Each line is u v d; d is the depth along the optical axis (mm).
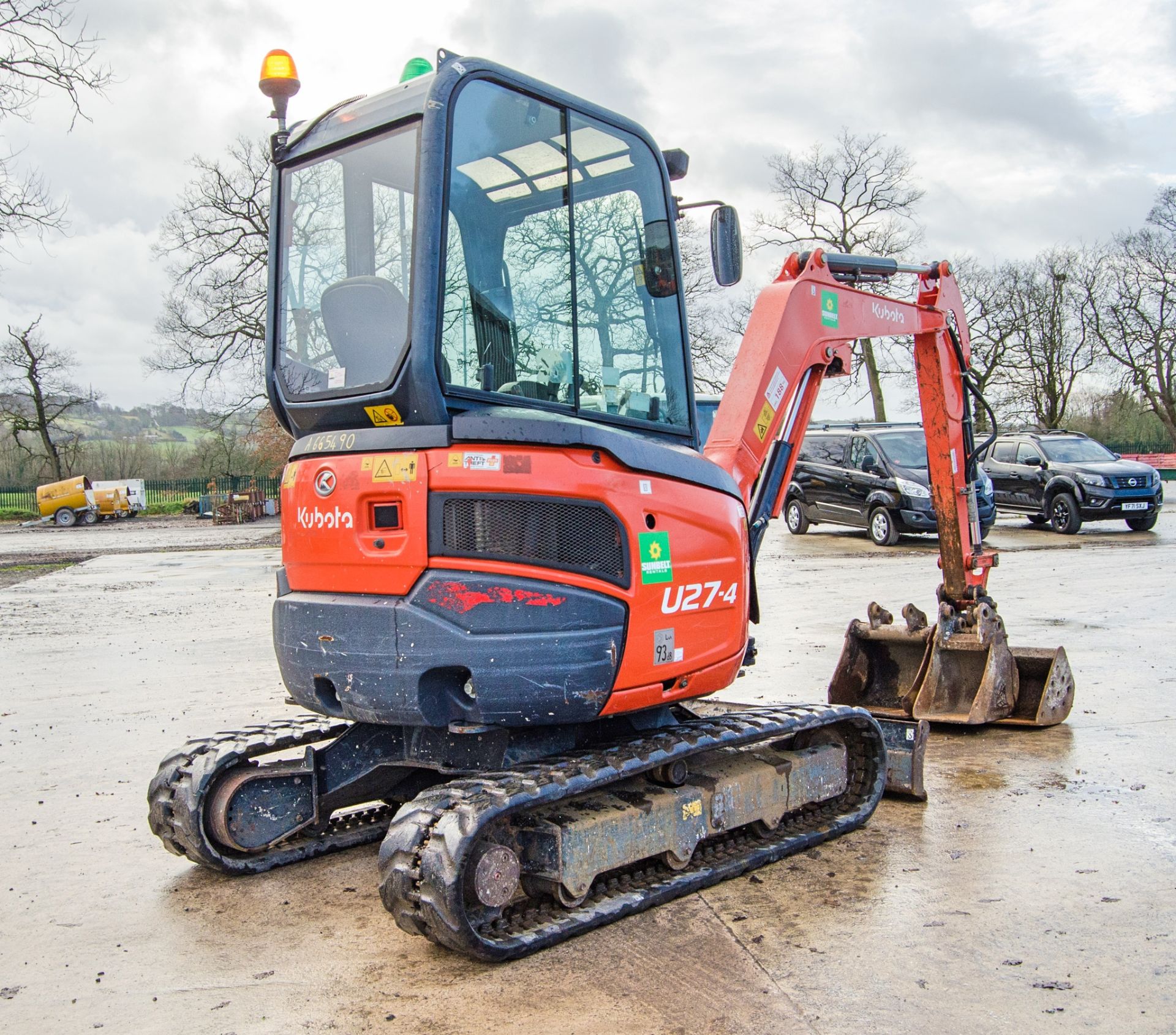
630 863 4289
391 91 4410
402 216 4211
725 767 4848
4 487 58656
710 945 3916
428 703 4039
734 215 5199
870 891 4395
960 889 4387
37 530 41688
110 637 12516
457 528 4000
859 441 20297
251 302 36125
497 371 4219
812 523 21578
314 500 4371
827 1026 3270
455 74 4117
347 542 4234
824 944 3887
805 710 5195
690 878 4379
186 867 5043
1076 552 17172
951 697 7152
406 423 4117
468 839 3666
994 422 7270
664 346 4969
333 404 4328
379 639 4098
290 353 4684
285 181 4789
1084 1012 3320
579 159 4598
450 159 4062
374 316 4270
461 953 3809
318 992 3678
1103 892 4301
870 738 5441
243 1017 3510
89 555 26750
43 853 5242
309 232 4656
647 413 4852
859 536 21266
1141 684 8008
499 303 4242
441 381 4027
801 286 5730
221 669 10133
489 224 4238
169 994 3705
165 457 63250
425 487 4008
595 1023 3352
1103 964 3660
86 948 4129
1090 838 4941
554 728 4457
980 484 19188
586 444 4148
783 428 5621
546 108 4473
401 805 5613
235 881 4844
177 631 12883
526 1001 3531
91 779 6523
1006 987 3502
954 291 7199
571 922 3967
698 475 4668
